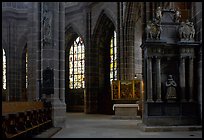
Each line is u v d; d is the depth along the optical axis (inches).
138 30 1294.3
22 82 1766.7
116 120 993.5
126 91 1084.5
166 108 647.1
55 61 756.6
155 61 655.1
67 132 639.8
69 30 1694.1
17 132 460.1
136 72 1273.4
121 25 1289.4
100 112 1477.6
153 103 645.3
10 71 1733.5
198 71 647.8
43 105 721.6
